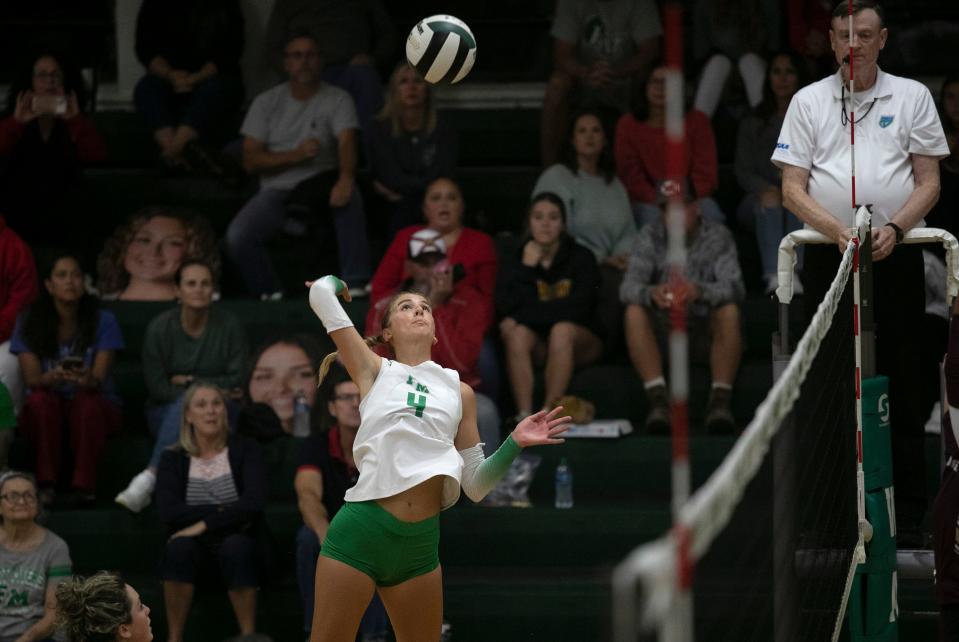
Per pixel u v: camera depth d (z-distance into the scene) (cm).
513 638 2903
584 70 3903
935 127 2375
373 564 1970
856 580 2281
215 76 4016
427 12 4491
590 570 3053
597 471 3231
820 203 2398
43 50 3838
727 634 2488
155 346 3312
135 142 4178
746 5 3934
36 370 3259
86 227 3953
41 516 2989
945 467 2127
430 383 2002
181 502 2983
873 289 2517
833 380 2184
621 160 3722
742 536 2809
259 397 3294
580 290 3341
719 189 3912
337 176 3734
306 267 3800
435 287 3278
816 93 2405
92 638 1833
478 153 4184
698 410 3397
